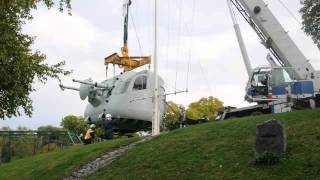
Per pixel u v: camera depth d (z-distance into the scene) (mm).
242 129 19188
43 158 26438
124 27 38344
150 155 19047
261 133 15672
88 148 24438
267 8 28750
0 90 18484
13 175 24750
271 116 20219
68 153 24969
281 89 27906
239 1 29000
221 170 15617
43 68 19188
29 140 34750
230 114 28328
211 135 19469
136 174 17391
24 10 18453
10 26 17984
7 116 18859
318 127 17078
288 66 28453
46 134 35125
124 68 38000
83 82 36562
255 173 14672
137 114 34969
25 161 27812
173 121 35375
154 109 27422
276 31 28578
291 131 17281
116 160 19906
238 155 16406
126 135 37281
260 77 28391
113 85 36688
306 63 28328
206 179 15227
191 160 17156
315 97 27234
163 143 20250
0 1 17078
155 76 28031
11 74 18188
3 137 34406
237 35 29312
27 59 18531
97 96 36500
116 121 35281
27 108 19172
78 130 69625
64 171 21047
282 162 14852
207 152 17500
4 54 17578
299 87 27656
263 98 28016
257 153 15602
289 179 13844
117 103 34969
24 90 18828
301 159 14742
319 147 15336
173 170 16734
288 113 20172
